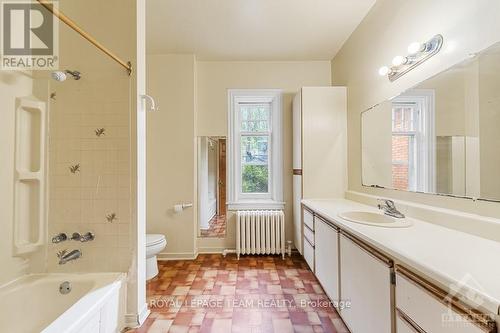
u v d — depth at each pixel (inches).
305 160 109.4
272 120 132.9
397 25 73.4
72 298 63.5
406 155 70.0
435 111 58.9
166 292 87.7
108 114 69.7
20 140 64.5
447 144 55.5
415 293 38.0
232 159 129.3
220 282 95.2
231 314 74.3
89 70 69.8
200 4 84.4
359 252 56.7
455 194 53.4
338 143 109.7
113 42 70.2
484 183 47.0
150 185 122.4
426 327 35.5
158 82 122.1
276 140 130.3
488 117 46.1
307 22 95.7
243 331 66.4
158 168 122.5
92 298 55.6
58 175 69.4
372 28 87.4
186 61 122.1
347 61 109.0
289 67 129.3
